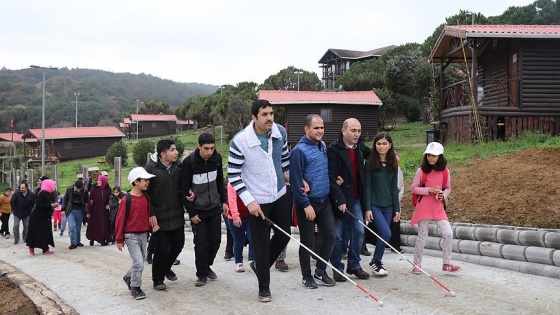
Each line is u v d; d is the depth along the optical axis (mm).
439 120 20938
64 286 7328
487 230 7363
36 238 11398
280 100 30359
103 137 63000
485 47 20125
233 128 43750
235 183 5625
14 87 180000
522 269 6699
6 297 7184
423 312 5090
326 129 31047
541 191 8656
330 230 6059
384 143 6426
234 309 5535
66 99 167500
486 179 10133
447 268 6668
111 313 5715
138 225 6273
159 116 86125
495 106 18000
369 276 6590
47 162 49781
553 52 17484
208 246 6789
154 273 6590
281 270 7344
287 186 7109
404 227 8805
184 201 6551
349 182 6352
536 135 15172
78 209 12562
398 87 35531
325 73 78500
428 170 6648
